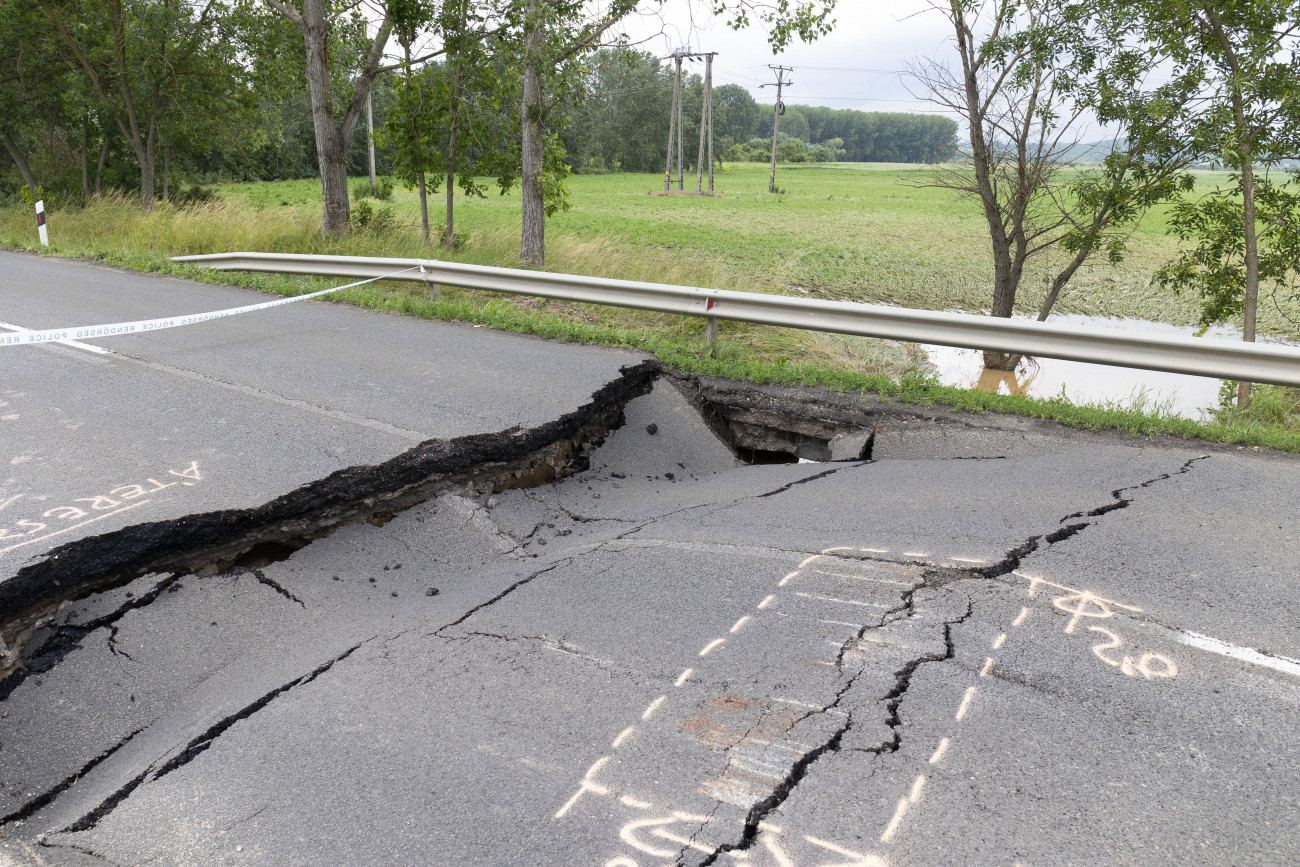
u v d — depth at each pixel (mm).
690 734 3098
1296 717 3029
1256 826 2578
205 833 2828
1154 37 10391
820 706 3203
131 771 3166
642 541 4746
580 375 7258
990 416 6605
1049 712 3104
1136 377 12055
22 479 4926
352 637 3895
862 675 3369
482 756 3057
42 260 14477
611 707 3277
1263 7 9469
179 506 4492
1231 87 10086
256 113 26469
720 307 8188
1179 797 2699
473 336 9008
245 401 6539
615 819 2729
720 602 3992
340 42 15797
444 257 13742
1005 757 2895
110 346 8336
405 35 15688
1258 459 5621
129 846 2818
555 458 6152
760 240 31531
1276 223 10898
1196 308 20266
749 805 2746
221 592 4207
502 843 2662
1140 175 11352
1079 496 4992
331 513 4871
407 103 15641
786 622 3779
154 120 24656
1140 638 3514
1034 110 11516
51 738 3400
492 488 5664
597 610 3998
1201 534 4418
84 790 3158
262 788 2998
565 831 2689
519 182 16594
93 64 23750
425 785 2938
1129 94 10859
